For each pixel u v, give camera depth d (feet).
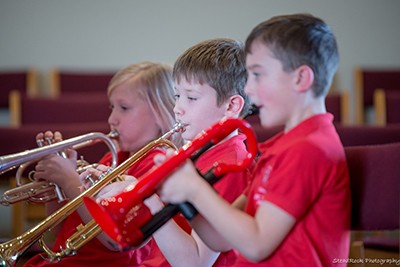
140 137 18.30
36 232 15.19
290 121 11.32
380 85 45.91
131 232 10.77
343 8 46.80
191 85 14.74
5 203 16.52
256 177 11.44
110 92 18.57
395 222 12.55
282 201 10.71
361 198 12.76
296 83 11.05
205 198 10.48
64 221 17.80
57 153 17.21
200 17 46.75
